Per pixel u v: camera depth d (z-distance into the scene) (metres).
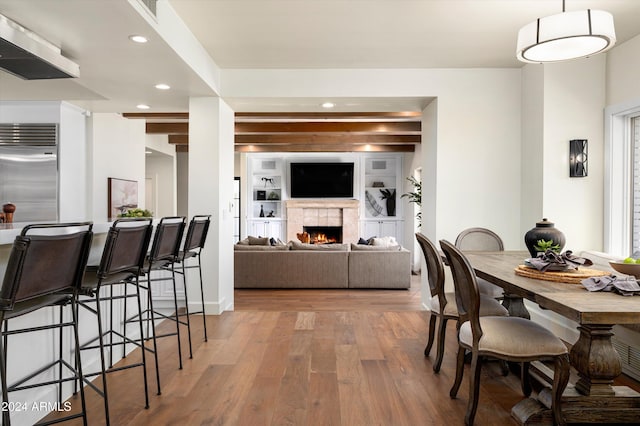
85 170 5.86
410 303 6.22
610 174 4.27
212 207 4.80
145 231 2.56
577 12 2.55
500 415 2.46
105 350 3.08
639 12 3.44
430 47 4.18
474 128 4.82
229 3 3.23
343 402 2.60
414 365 3.21
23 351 2.26
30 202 5.26
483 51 4.30
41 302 1.88
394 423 2.35
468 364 3.24
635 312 1.80
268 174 11.50
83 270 2.00
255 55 4.37
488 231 4.23
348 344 3.71
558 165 4.38
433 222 4.93
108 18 2.70
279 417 2.41
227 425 2.32
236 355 3.42
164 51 3.33
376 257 7.30
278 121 7.36
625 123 4.25
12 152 5.27
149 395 2.69
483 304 2.99
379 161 11.42
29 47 2.61
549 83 4.36
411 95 4.83
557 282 2.47
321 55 4.39
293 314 4.81
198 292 4.80
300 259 7.30
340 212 11.24
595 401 2.29
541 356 2.23
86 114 5.73
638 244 4.18
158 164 9.61
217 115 4.80
